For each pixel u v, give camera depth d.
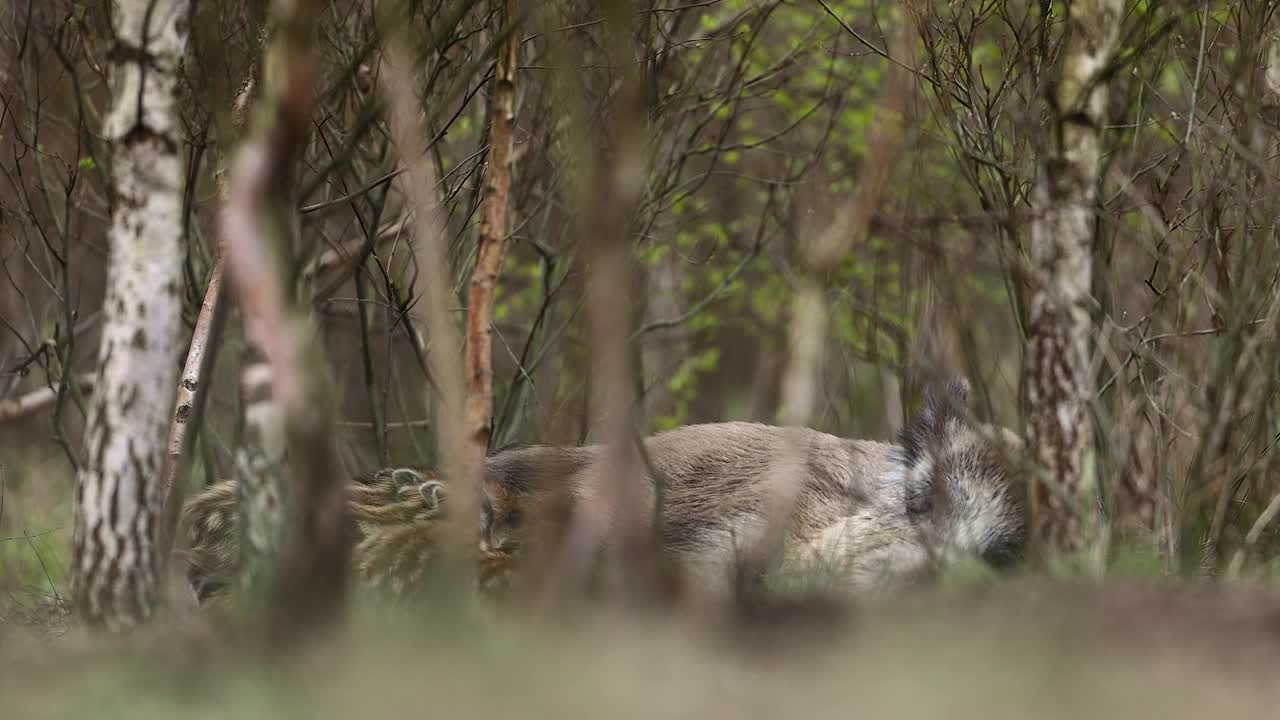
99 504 8.62
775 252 19.45
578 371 12.12
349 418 18.45
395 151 12.09
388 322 14.85
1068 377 9.76
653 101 14.17
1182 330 11.77
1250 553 10.59
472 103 15.34
